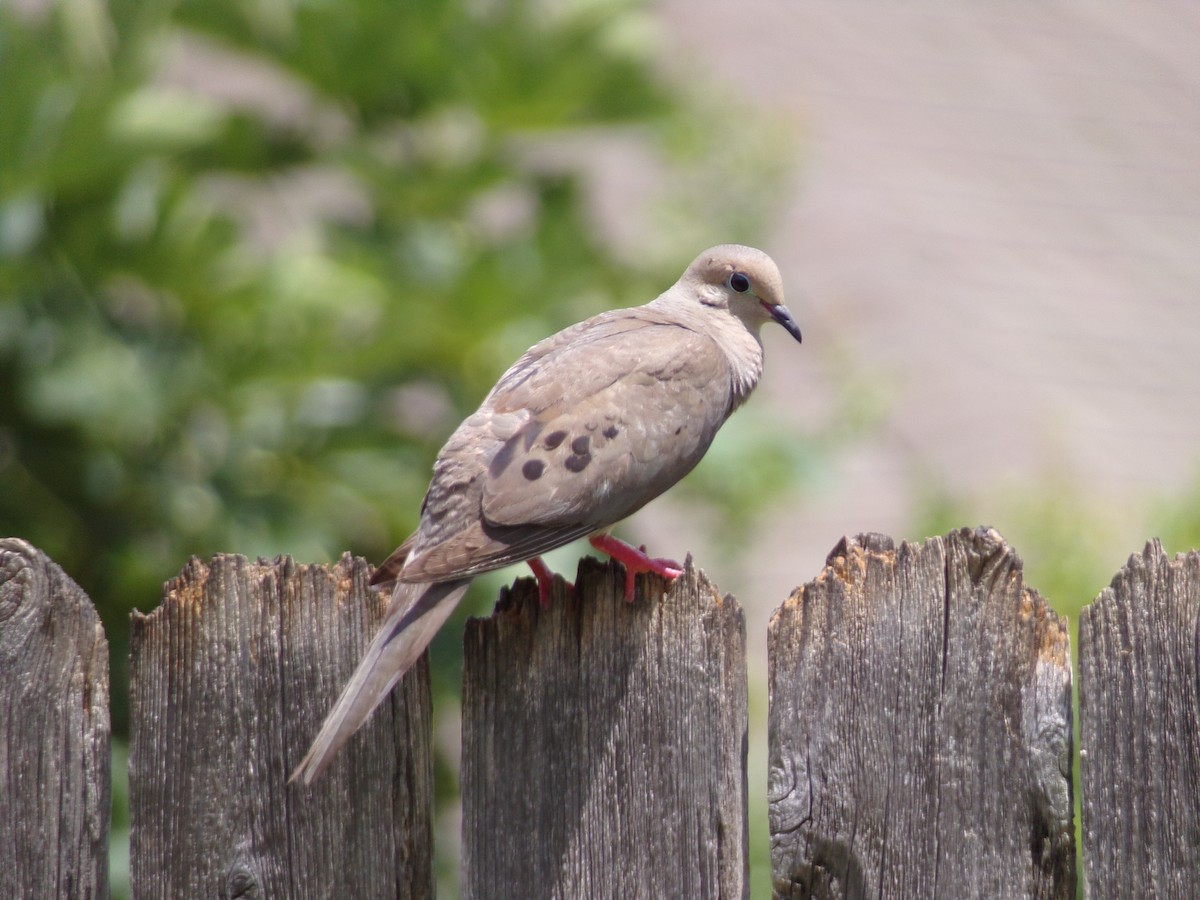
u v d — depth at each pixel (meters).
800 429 13.41
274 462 11.48
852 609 5.94
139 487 11.05
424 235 12.21
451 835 11.27
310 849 6.07
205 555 11.04
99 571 10.95
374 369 11.62
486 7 12.25
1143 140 20.52
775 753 5.98
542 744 6.15
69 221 10.78
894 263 16.56
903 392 14.64
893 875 5.89
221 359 11.20
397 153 12.64
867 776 5.91
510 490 6.71
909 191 17.94
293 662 6.06
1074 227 18.20
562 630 6.14
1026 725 5.82
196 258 10.95
